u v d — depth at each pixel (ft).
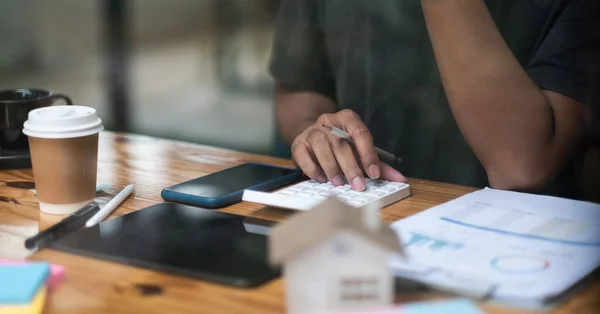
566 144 3.92
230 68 8.61
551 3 4.47
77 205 2.91
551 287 2.00
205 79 8.85
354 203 2.84
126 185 3.24
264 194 2.86
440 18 3.75
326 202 1.87
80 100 9.23
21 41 9.87
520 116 3.65
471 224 2.52
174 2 8.89
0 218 2.82
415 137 5.22
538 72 4.16
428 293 2.05
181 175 3.40
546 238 2.38
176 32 8.95
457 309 1.83
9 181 3.33
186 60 8.93
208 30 8.72
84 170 2.90
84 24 9.48
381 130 5.31
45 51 9.73
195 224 2.67
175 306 2.02
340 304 1.82
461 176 5.08
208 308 2.01
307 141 3.34
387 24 5.24
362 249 1.81
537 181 3.67
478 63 3.67
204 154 3.81
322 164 3.16
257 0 8.18
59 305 2.04
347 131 3.28
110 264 2.32
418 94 5.17
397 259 2.17
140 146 3.98
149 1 9.12
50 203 2.87
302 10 5.52
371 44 5.33
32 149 2.85
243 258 2.32
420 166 5.17
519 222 2.54
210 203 2.90
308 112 5.45
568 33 4.19
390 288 1.85
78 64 9.56
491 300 2.00
